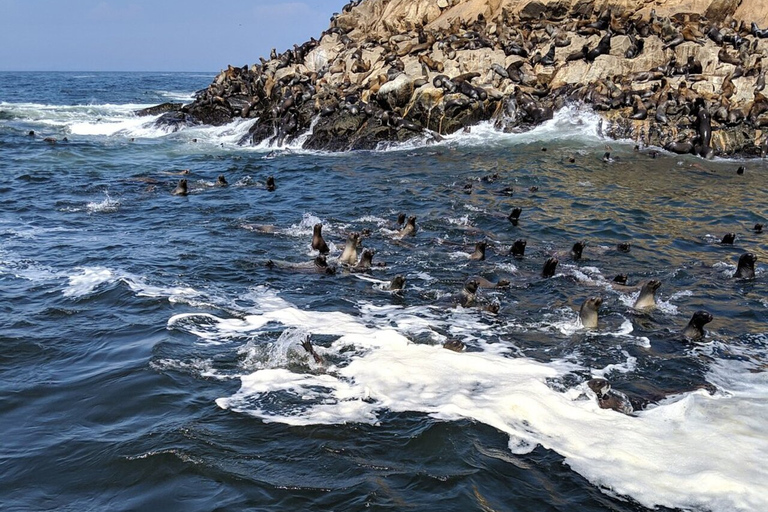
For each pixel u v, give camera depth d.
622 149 28.67
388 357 8.62
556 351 9.27
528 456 6.30
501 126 32.59
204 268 12.82
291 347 8.78
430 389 7.68
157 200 20.11
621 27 36.50
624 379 8.38
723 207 19.52
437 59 37.31
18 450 6.18
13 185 22.14
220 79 45.22
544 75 34.44
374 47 42.75
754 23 35.81
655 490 5.80
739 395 7.96
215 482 5.73
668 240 16.03
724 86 31.12
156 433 6.49
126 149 32.19
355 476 5.88
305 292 11.64
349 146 31.92
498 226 17.03
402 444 6.43
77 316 9.95
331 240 15.38
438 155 28.56
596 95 31.75
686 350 9.47
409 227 15.92
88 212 18.27
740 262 13.13
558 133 31.47
